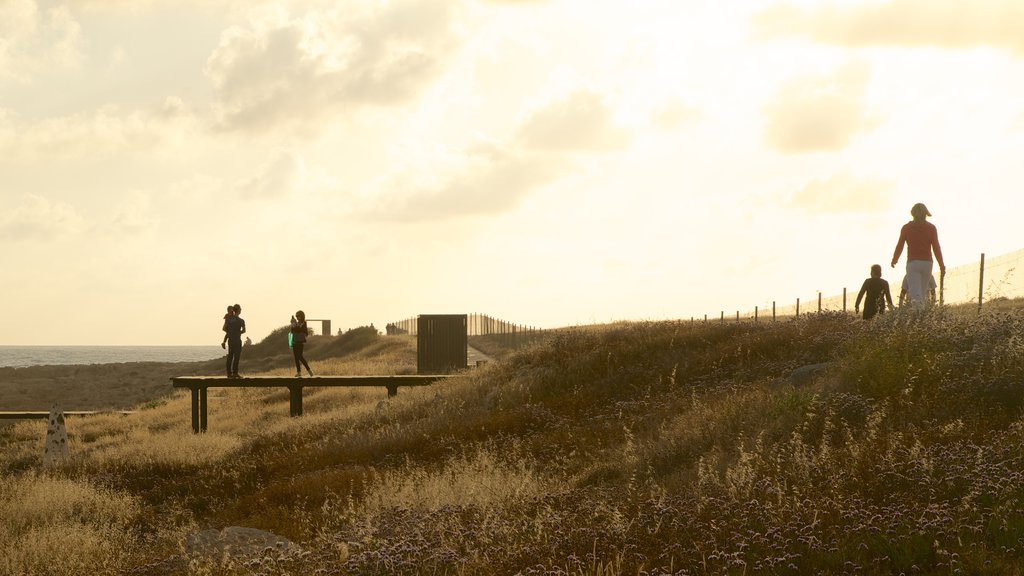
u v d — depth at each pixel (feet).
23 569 37.99
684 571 19.94
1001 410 32.58
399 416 72.79
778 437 37.01
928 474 25.04
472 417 66.08
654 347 70.69
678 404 54.85
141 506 55.57
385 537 26.66
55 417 75.87
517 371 76.48
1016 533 19.62
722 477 31.60
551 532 24.97
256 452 69.67
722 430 40.16
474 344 194.49
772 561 19.92
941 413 33.88
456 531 25.89
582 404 63.72
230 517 47.55
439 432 62.59
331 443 65.10
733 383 56.39
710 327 72.54
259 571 25.20
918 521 20.74
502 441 56.90
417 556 22.88
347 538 28.53
